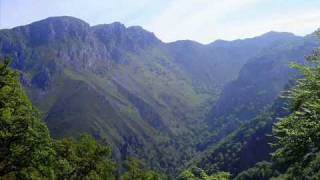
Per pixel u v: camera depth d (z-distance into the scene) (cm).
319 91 1892
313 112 1853
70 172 5231
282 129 1925
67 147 5428
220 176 3198
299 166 1862
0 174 3288
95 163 5588
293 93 1961
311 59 2030
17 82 3369
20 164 3291
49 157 3528
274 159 1948
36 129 3397
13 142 3216
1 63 3312
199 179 3262
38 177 3503
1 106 3184
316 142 1800
